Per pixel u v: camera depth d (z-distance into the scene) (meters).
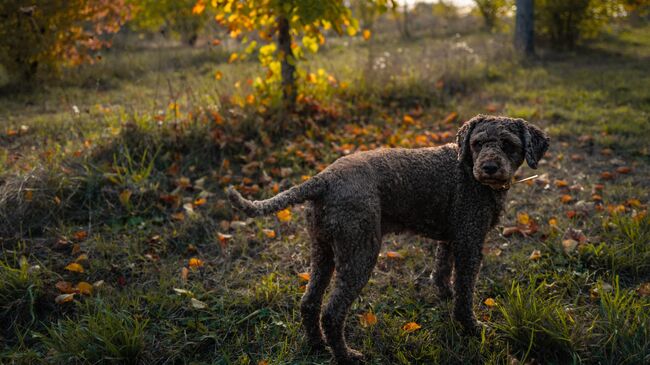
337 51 13.41
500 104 8.03
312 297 3.05
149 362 3.07
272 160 5.50
